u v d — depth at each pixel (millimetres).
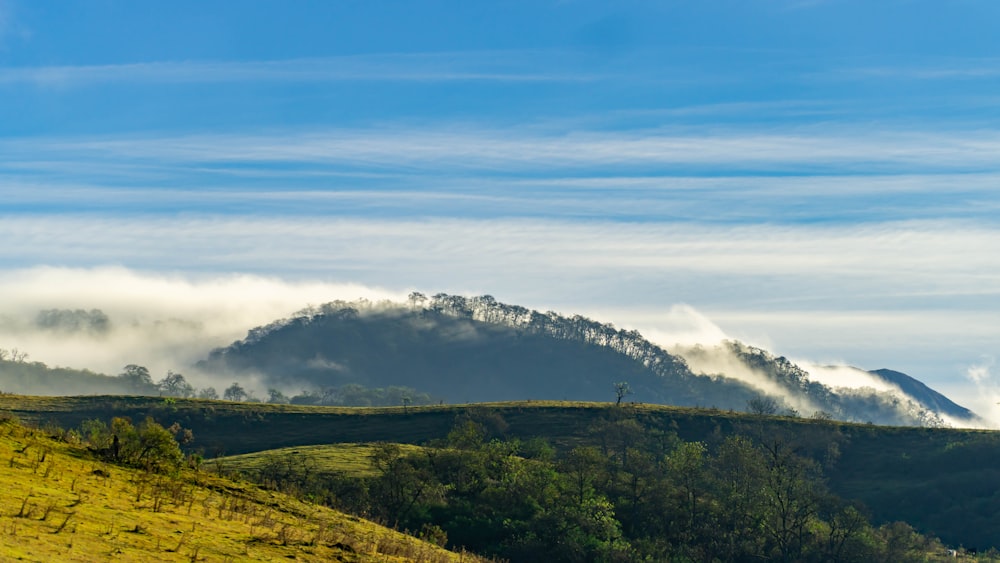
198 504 28797
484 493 105250
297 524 31141
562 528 94125
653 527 114812
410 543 35844
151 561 18203
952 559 113812
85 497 23766
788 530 113812
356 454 145875
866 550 109688
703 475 137500
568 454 130625
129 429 36219
